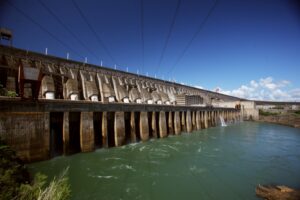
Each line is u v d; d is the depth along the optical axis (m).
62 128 25.84
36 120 21.31
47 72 40.12
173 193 15.91
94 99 46.12
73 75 47.03
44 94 36.56
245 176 19.72
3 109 18.94
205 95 103.38
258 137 45.78
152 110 40.59
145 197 15.23
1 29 34.56
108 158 25.25
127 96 55.78
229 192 16.09
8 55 35.50
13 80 32.41
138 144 34.66
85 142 26.47
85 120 26.75
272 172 20.98
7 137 19.03
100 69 56.38
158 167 22.17
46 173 18.98
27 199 9.63
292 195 14.52
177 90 87.56
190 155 27.64
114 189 16.48
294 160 25.78
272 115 100.94
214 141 39.19
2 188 9.84
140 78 71.38
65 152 24.33
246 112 103.25
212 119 69.88
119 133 32.00
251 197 15.29
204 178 19.11
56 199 9.91
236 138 43.62
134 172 20.48
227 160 25.39
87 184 17.30
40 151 21.38
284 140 41.81
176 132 47.88
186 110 53.62
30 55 39.22
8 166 13.17
